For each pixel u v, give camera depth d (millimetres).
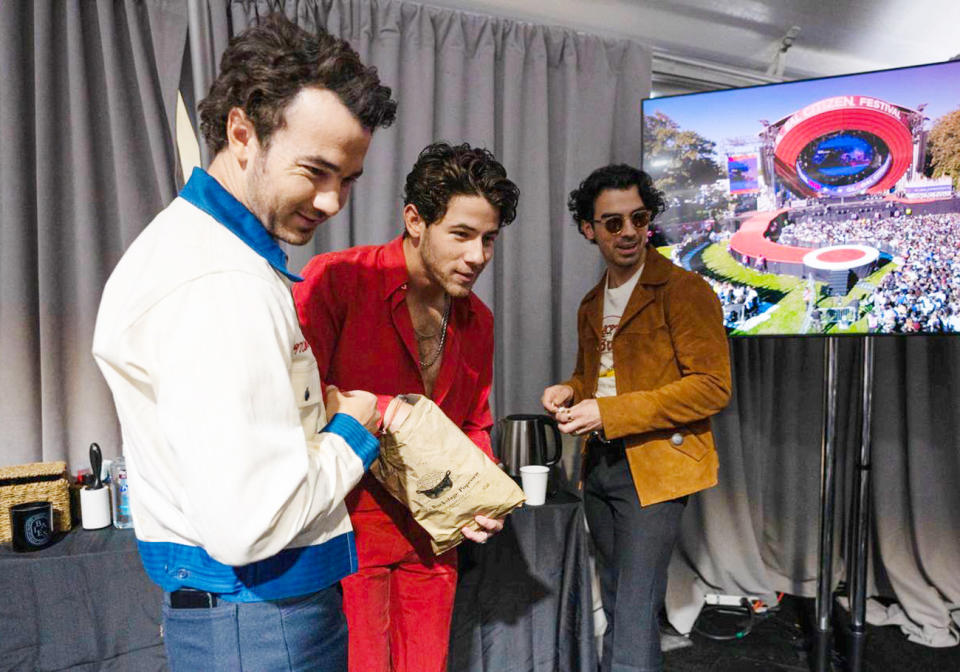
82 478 1802
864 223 1995
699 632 2443
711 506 2564
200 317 646
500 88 2369
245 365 646
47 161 1878
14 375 1860
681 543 2609
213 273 671
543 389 2406
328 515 802
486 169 1142
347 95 688
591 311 1948
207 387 627
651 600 1693
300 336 822
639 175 1786
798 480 2680
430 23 2217
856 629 2104
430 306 1321
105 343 689
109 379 721
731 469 2578
